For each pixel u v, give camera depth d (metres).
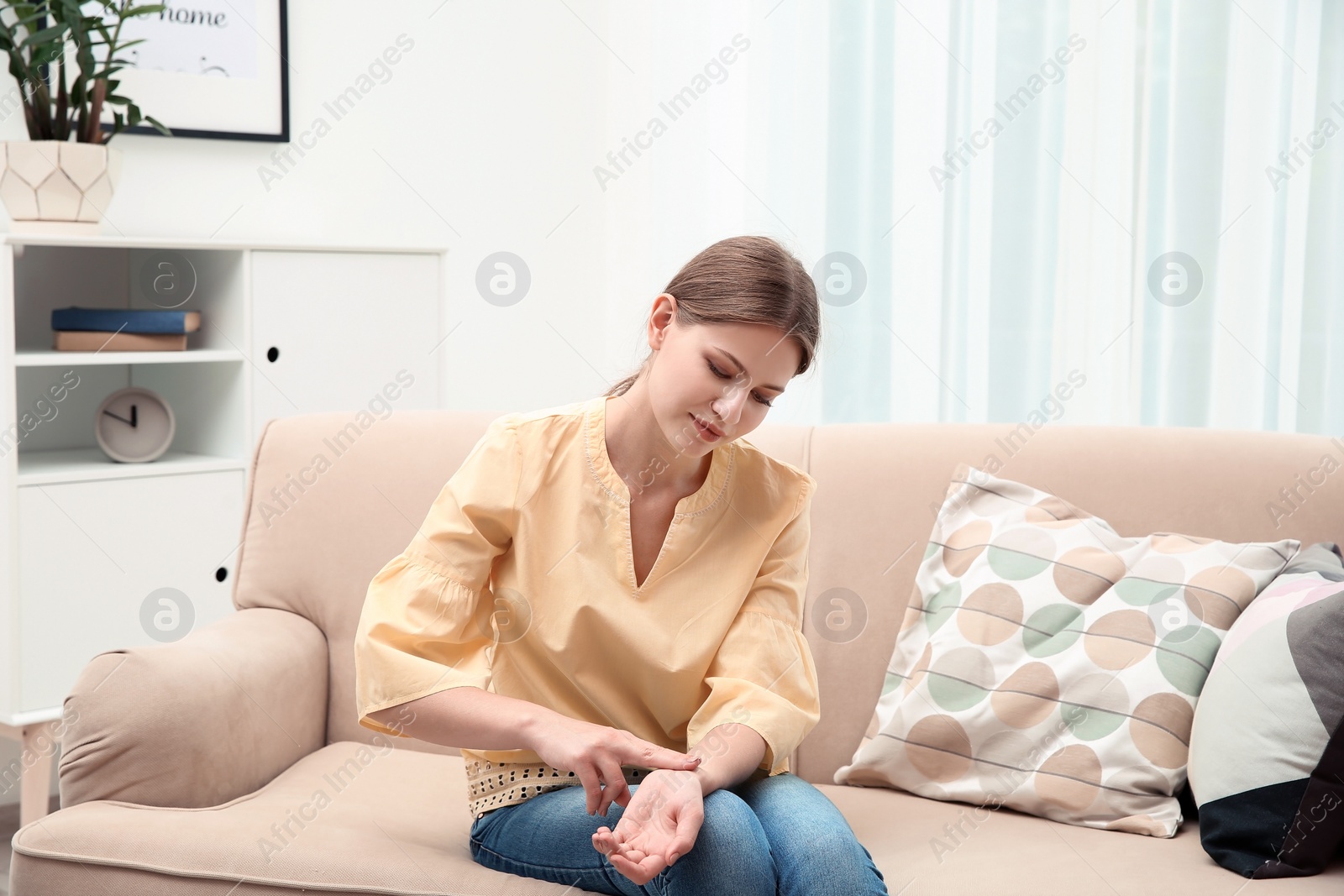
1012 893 1.13
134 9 2.16
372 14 2.75
